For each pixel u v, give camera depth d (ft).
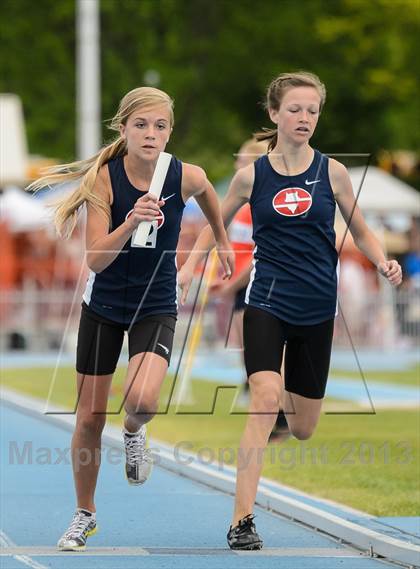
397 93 377.71
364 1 370.94
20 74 364.17
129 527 68.54
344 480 81.15
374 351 226.79
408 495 75.05
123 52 375.25
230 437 103.96
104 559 58.65
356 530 62.49
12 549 61.36
